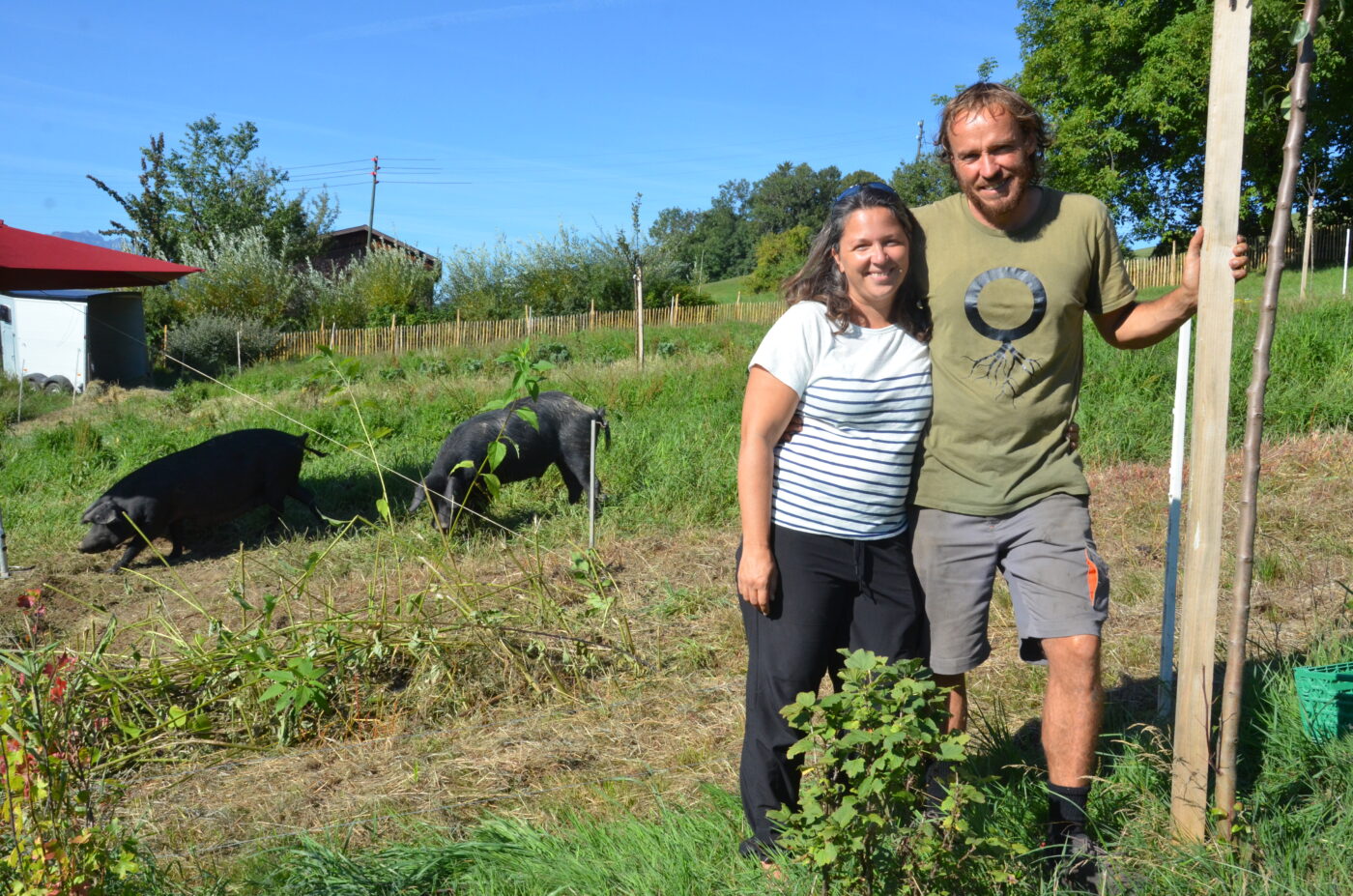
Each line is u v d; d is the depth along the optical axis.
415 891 3.07
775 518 2.81
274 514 9.01
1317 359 9.80
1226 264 2.55
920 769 2.63
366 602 5.82
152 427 13.82
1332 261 27.25
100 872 2.73
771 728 2.81
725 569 6.46
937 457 2.84
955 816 2.38
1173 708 3.51
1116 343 2.94
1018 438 2.78
